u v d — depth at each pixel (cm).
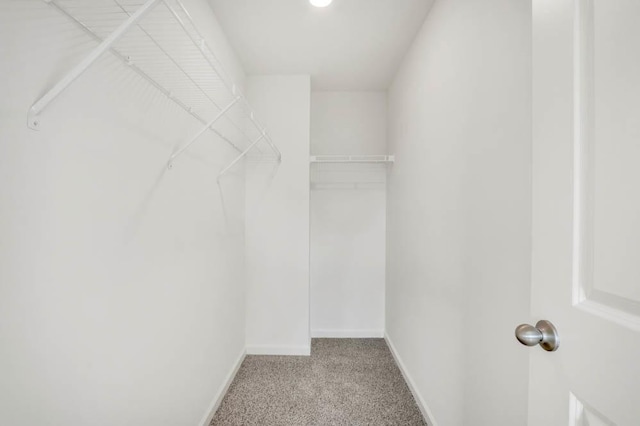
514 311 94
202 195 159
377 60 235
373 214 301
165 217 121
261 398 194
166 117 121
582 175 53
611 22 47
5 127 58
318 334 300
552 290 59
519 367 91
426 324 175
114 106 89
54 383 70
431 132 170
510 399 96
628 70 44
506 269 98
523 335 58
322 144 302
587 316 50
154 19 112
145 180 106
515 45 94
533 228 65
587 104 51
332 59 233
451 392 140
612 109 47
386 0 167
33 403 65
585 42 52
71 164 74
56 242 70
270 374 224
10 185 59
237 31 196
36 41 64
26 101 62
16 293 61
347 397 195
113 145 89
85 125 78
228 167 183
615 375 45
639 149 42
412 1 168
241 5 171
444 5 152
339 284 301
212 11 175
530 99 87
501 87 102
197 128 151
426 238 176
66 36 71
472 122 122
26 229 63
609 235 47
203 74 160
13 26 59
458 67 135
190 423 146
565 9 56
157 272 115
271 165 257
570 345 54
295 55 227
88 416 80
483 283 112
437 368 157
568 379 54
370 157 272
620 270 45
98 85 83
